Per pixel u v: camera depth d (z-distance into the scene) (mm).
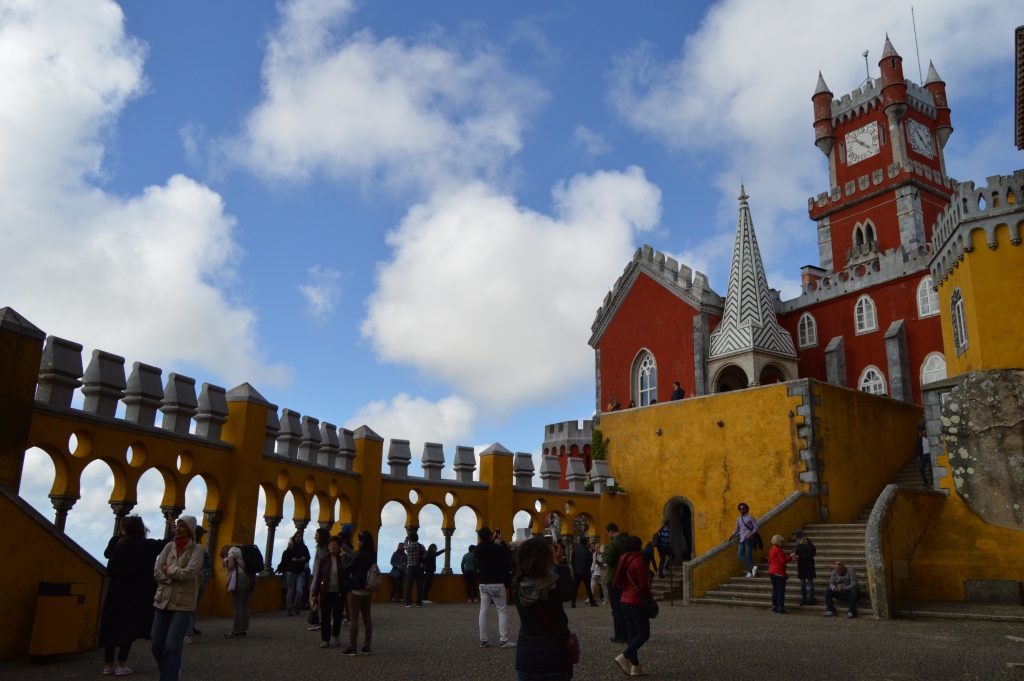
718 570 20062
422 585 19953
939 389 21203
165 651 7844
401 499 22766
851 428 24828
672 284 40719
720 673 9508
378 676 9133
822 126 57031
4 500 9938
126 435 13719
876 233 51375
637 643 9305
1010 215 20422
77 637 10312
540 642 5598
